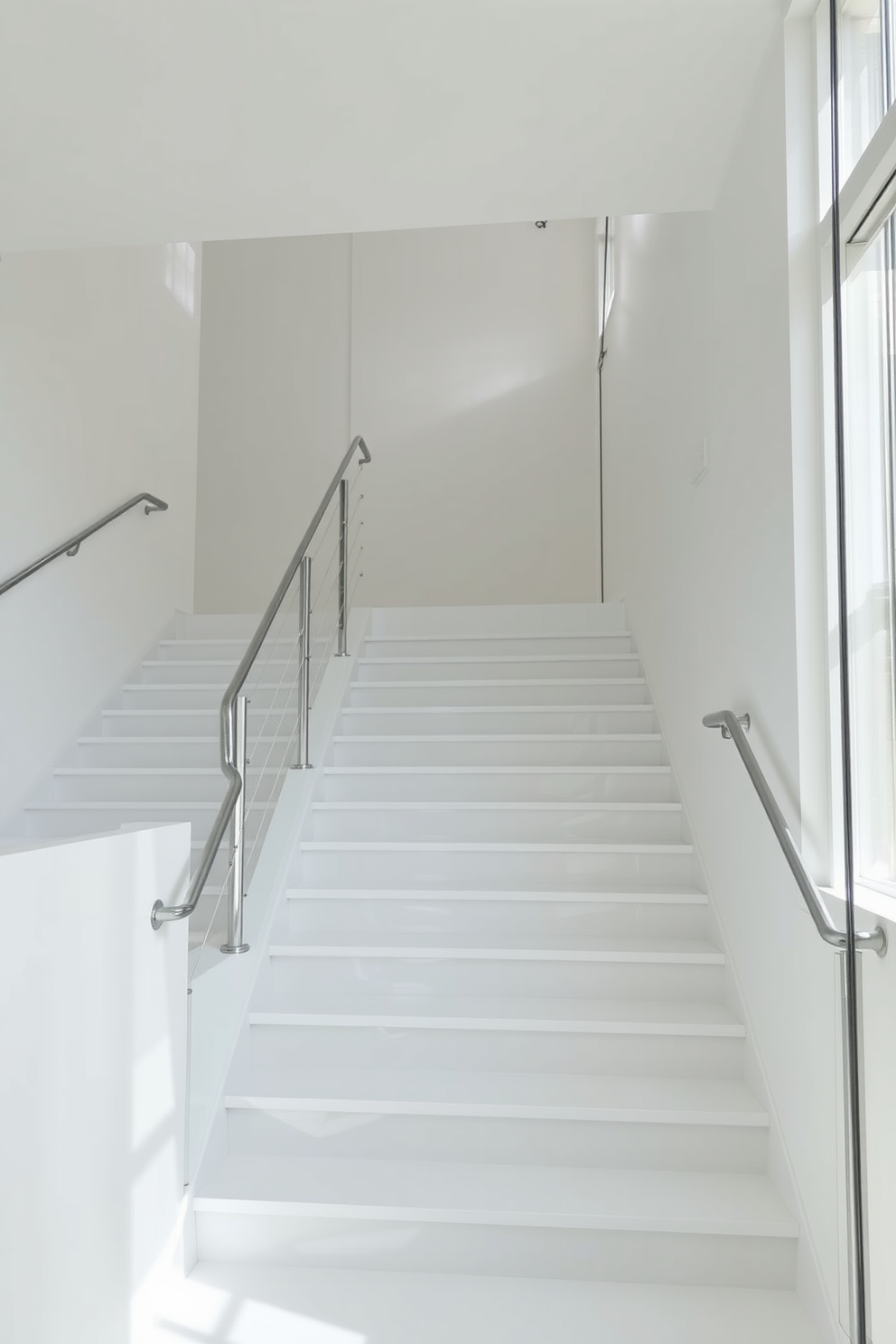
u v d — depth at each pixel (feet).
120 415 14.98
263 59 7.77
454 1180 7.66
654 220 13.55
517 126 8.64
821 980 6.56
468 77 7.99
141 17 7.31
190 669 15.28
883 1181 4.93
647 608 14.32
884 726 5.34
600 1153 7.90
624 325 17.10
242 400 23.85
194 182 9.50
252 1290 7.01
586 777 12.30
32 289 12.62
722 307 9.45
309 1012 8.96
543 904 10.30
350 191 9.68
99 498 14.29
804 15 7.27
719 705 9.55
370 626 16.66
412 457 23.29
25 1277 5.12
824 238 7.06
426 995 9.56
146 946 6.71
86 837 6.08
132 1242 6.37
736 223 8.87
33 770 12.46
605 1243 7.13
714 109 8.42
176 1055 7.18
